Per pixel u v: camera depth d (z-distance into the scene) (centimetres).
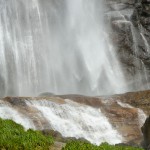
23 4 4419
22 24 4353
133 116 2702
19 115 2302
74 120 2508
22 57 4253
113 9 4556
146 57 4441
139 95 2898
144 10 4516
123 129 2577
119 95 2917
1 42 4172
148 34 4491
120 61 4441
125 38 4438
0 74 4075
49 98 2552
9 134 1098
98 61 4481
